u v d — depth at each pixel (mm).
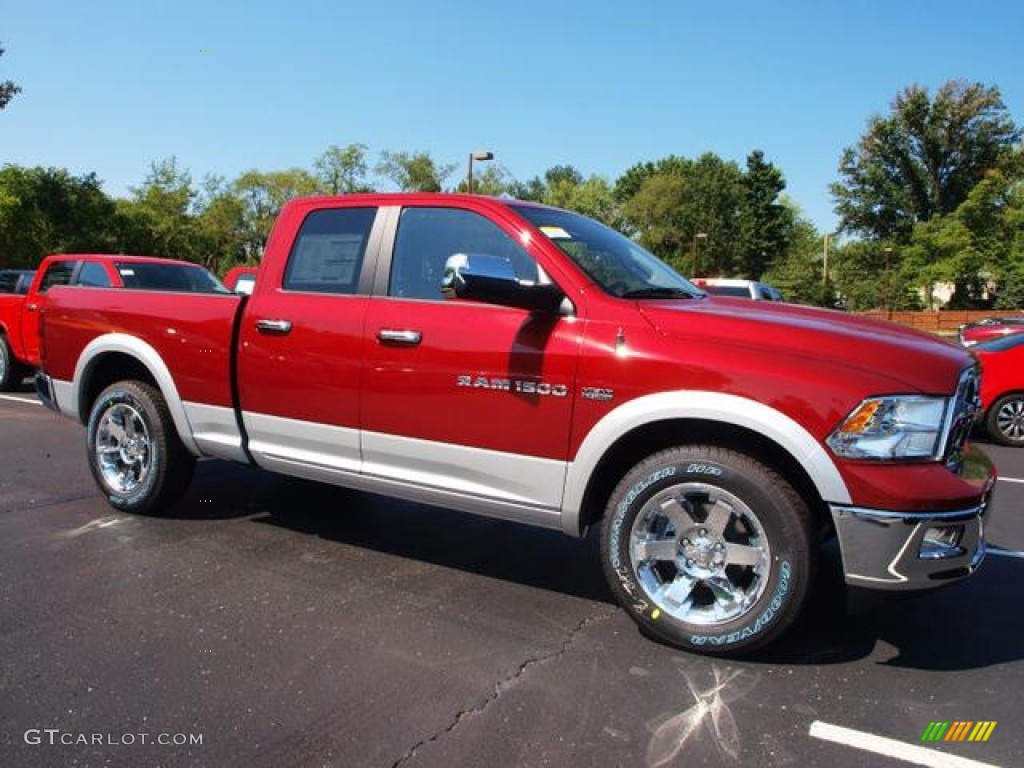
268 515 5148
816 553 3133
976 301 50938
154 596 3811
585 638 3479
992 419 9188
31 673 3055
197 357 4590
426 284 3916
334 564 4316
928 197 59594
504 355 3570
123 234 39125
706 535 3277
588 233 4047
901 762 2613
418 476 3893
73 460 6570
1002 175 50906
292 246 4379
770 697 3002
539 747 2648
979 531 3100
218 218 53844
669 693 3016
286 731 2711
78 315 5160
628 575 3387
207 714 2801
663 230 78562
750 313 3504
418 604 3809
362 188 54438
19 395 10695
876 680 3152
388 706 2881
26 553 4348
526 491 3586
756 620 3160
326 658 3230
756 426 3059
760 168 82125
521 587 4062
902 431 2971
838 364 3047
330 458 4176
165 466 4859
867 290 54844
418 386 3807
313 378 4148
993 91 57125
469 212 3893
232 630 3467
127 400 4922
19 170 34031
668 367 3229
